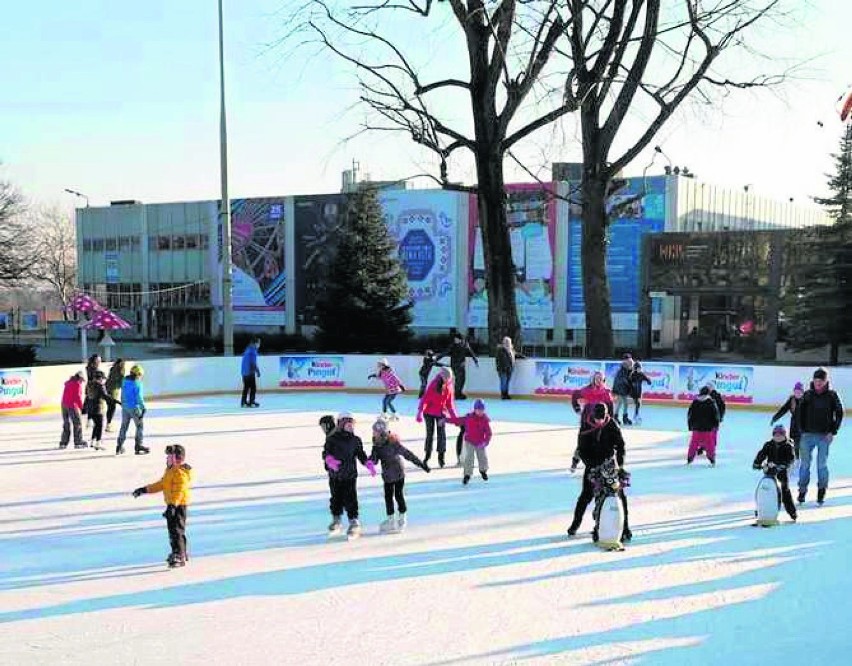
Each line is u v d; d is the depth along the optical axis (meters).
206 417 18.62
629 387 17.30
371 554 8.02
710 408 12.56
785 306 36.09
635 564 7.67
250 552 8.11
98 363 14.30
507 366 22.12
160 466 12.60
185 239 54.03
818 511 9.75
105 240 57.69
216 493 10.77
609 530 8.09
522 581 7.20
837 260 34.94
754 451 14.10
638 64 24.14
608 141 24.91
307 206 47.53
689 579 7.23
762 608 6.51
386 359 23.98
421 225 43.69
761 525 9.03
